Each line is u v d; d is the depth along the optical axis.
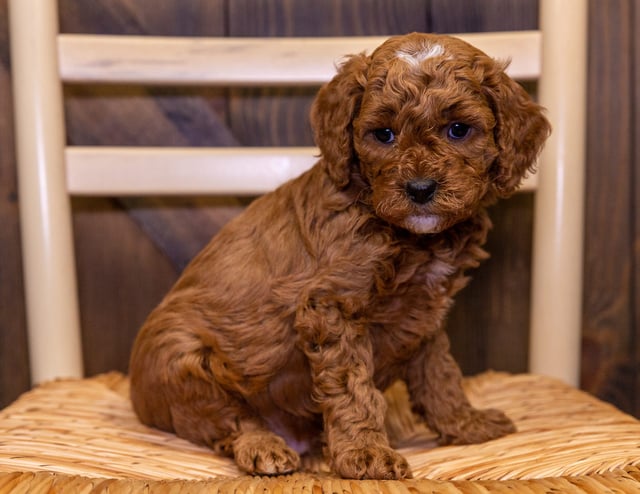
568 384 0.73
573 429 0.61
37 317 0.74
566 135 0.74
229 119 0.81
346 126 0.60
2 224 0.79
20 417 0.63
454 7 0.79
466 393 0.71
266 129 0.81
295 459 0.58
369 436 0.58
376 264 0.59
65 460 0.55
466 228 0.62
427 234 0.60
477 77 0.58
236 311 0.61
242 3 0.79
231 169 0.75
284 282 0.60
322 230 0.60
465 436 0.63
